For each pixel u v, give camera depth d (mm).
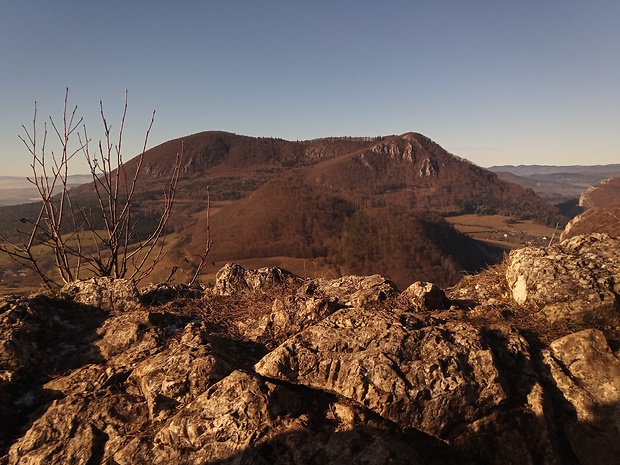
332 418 3459
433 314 5207
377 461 2906
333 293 6098
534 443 3537
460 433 3512
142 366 4051
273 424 3246
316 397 3703
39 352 4293
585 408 3789
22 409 3729
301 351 3924
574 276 5102
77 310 5273
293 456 3049
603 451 3625
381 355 3762
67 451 3320
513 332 4465
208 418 3316
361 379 3580
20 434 3514
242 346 4781
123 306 5418
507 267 6098
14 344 4148
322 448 3068
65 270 6301
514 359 4148
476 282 6449
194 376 3789
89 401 3697
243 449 3090
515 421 3615
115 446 3342
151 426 3506
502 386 3676
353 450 3012
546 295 5039
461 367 3730
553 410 3814
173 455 3180
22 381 3947
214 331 5023
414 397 3479
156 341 4555
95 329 4812
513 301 5488
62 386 3955
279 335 4875
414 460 2998
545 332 4691
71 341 4695
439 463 3266
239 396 3426
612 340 4406
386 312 4422
